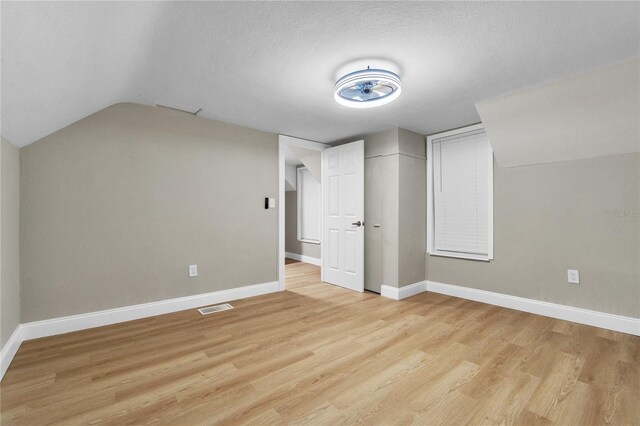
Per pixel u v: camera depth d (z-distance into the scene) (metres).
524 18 1.47
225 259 3.18
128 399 1.50
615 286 2.40
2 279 1.76
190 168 2.93
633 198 2.32
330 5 1.38
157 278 2.73
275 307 3.00
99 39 1.37
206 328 2.44
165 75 2.09
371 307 3.02
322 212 4.18
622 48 1.74
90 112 2.29
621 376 1.71
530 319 2.66
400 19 1.49
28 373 1.72
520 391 1.58
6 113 1.50
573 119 2.35
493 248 3.11
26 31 1.00
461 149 3.39
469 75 2.08
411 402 1.50
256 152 3.42
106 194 2.47
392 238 3.39
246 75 2.09
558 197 2.68
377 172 3.58
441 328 2.46
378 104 2.23
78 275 2.35
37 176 2.19
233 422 1.35
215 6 1.37
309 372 1.77
